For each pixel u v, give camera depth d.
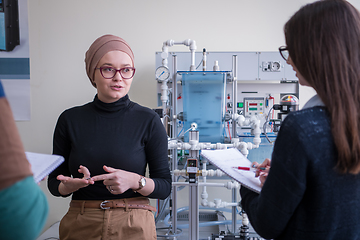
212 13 2.74
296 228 0.65
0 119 0.41
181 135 1.95
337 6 0.63
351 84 0.62
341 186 0.62
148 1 2.73
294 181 0.61
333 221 0.62
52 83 2.76
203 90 1.87
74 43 2.74
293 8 2.72
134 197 1.11
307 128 0.61
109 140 1.12
